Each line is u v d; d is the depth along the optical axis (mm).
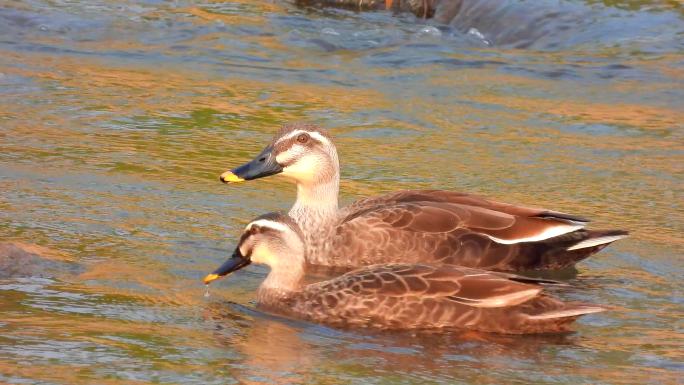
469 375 10773
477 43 25438
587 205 16781
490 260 14086
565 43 24922
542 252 14148
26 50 23922
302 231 14672
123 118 20266
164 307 12188
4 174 16844
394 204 14672
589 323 12227
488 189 17438
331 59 24203
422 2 27047
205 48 24609
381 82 22922
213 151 18797
